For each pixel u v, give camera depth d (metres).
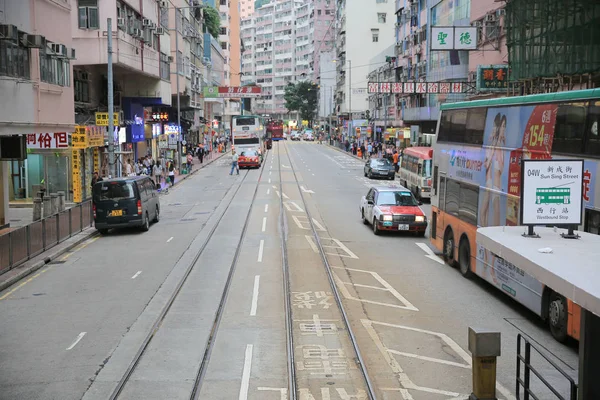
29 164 32.38
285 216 28.16
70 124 27.22
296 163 66.12
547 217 8.49
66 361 10.50
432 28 37.47
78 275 17.17
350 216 28.34
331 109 127.56
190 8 66.94
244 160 57.75
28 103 22.91
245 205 32.31
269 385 9.40
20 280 16.73
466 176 16.89
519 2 27.98
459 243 17.28
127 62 37.09
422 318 12.99
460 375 9.83
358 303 14.09
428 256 19.69
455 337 11.74
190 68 64.81
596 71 23.05
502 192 14.25
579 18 23.72
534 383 9.55
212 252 20.11
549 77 25.53
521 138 13.47
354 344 11.16
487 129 15.50
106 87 40.72
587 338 6.79
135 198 23.84
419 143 61.34
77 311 13.57
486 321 12.86
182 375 9.81
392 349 11.03
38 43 22.61
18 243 17.81
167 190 39.38
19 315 13.36
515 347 11.26
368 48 104.31
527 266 6.95
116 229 25.58
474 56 40.78
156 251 20.45
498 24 35.56
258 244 21.39
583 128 11.12
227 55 132.88
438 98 53.28
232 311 13.39
